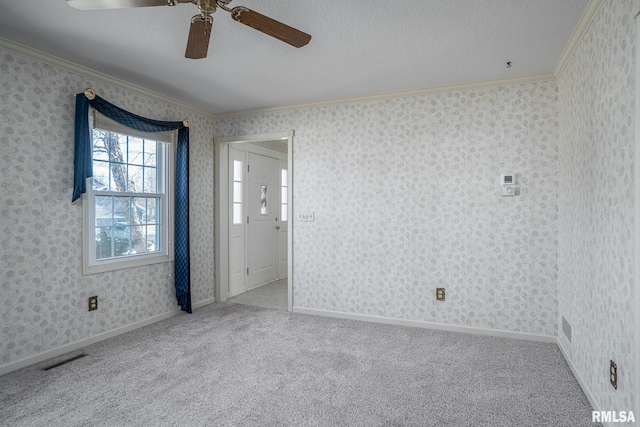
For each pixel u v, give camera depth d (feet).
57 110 9.12
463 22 7.34
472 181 10.92
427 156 11.40
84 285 9.78
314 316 12.74
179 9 6.86
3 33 7.79
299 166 13.14
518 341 10.27
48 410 6.69
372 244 12.14
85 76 9.77
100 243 10.41
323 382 7.77
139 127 10.98
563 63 9.00
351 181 12.39
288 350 9.55
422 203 11.48
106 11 6.92
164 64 9.48
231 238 15.70
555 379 7.91
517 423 6.30
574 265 8.18
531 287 10.37
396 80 10.66
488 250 10.78
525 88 10.35
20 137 8.37
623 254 5.41
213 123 14.56
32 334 8.63
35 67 8.64
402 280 11.77
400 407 6.80
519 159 10.43
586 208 7.23
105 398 7.11
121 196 10.96
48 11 6.90
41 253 8.80
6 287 8.15
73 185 9.45
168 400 7.04
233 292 15.79
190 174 13.34
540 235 10.27
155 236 12.21
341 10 6.88
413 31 7.70
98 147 10.29
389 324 11.85
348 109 12.39
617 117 5.62
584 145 7.39
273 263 19.08
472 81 10.72
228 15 7.02
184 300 12.69
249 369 8.41
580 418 6.45
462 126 11.00
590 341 6.96
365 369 8.41
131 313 11.12
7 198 8.15
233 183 15.96
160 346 9.80
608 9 6.00
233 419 6.41
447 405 6.87
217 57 9.04
